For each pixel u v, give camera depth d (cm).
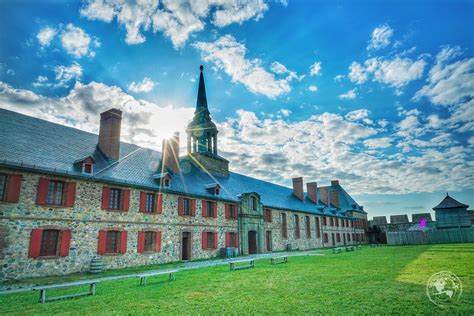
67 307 866
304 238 4125
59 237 1630
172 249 2236
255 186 3947
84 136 2212
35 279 1445
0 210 1421
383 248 3603
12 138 1672
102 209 1836
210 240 2647
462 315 664
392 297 846
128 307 838
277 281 1201
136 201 2047
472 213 6125
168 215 2259
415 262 1736
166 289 1098
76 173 1734
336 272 1409
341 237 5253
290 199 4384
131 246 1958
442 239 4412
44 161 1658
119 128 2231
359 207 6384
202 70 3862
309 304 800
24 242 1481
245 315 722
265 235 3388
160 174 2281
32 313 809
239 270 1608
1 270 1391
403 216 6556
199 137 3509
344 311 722
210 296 951
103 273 1659
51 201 1645
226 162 3659
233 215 2939
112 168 2047
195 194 2516
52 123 2073
